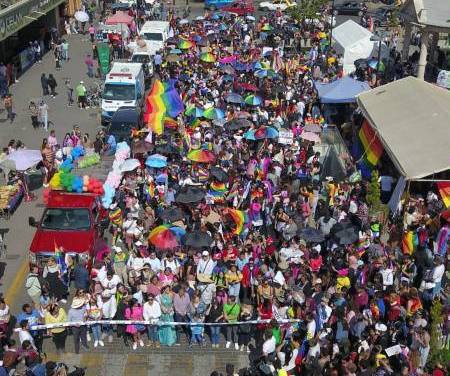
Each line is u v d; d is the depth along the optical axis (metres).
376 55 50.12
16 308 22.19
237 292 20.62
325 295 19.75
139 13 73.44
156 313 19.61
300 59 53.97
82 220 24.19
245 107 40.38
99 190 26.11
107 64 50.88
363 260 22.89
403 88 34.94
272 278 20.70
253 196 26.95
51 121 41.72
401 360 17.38
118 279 20.41
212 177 28.91
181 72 47.12
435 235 25.28
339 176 30.42
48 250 22.86
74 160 31.91
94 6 75.81
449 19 44.09
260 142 33.91
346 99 38.94
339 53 51.41
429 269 22.20
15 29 47.12
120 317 20.02
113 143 33.44
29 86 49.25
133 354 20.02
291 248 22.41
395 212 27.44
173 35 60.19
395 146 29.61
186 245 22.55
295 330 18.62
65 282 22.55
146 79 49.09
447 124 30.11
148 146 31.36
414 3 45.44
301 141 34.12
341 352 17.83
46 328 19.44
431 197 27.48
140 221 25.02
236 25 64.88
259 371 17.31
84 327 19.84
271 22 66.38
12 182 30.41
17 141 34.25
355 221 26.05
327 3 73.94
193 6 84.44
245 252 21.83
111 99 40.47
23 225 28.30
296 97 41.47
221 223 25.05
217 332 20.17
